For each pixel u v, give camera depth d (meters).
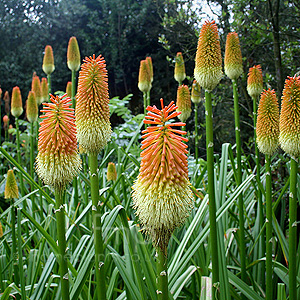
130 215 4.59
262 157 6.72
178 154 1.89
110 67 20.64
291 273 2.72
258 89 4.08
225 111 9.58
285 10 6.75
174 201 1.76
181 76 5.45
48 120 2.31
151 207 1.78
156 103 19.34
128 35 21.31
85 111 2.38
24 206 4.55
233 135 9.88
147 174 1.85
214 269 2.67
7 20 19.06
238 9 6.30
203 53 2.64
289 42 6.48
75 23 20.72
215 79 2.65
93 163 2.39
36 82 6.08
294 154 2.61
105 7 20.98
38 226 2.54
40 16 20.16
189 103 4.80
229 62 3.65
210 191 2.68
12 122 16.67
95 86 2.40
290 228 2.72
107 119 2.49
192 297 3.23
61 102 2.34
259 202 4.00
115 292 3.44
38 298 2.71
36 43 19.69
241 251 3.53
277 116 3.04
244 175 4.88
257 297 2.99
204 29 2.65
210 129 2.68
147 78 5.32
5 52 19.03
